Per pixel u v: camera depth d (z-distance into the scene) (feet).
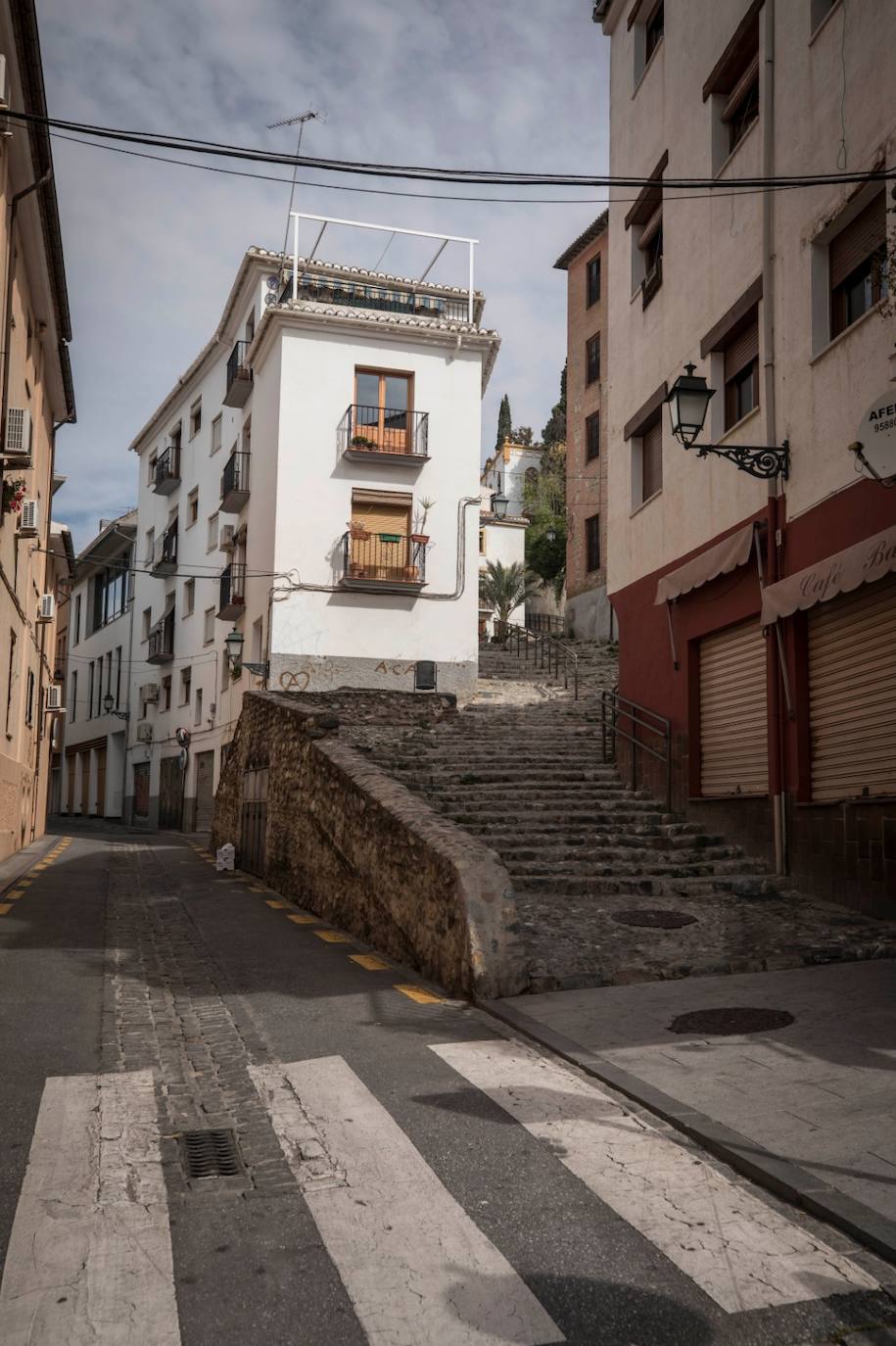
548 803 45.47
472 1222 12.64
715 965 26.27
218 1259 11.76
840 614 35.19
